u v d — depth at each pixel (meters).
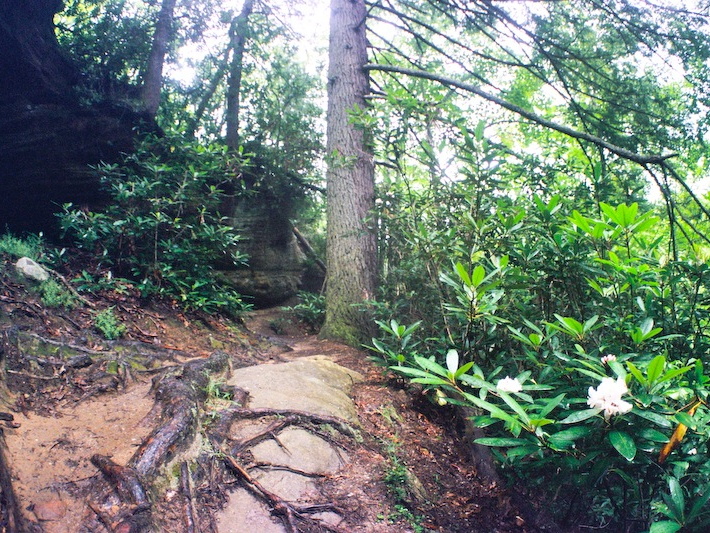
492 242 3.39
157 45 8.80
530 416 2.02
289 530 2.34
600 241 2.72
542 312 3.08
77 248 6.05
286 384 3.72
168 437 2.52
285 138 11.71
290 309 10.15
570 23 8.66
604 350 2.53
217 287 6.88
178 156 6.89
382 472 3.05
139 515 2.07
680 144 7.95
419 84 4.02
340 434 3.29
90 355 3.62
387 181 4.62
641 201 4.34
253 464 2.70
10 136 6.08
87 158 6.76
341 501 2.66
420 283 4.68
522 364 3.22
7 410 2.73
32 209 6.52
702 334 2.55
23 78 6.23
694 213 7.27
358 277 7.06
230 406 3.15
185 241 6.20
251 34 10.96
